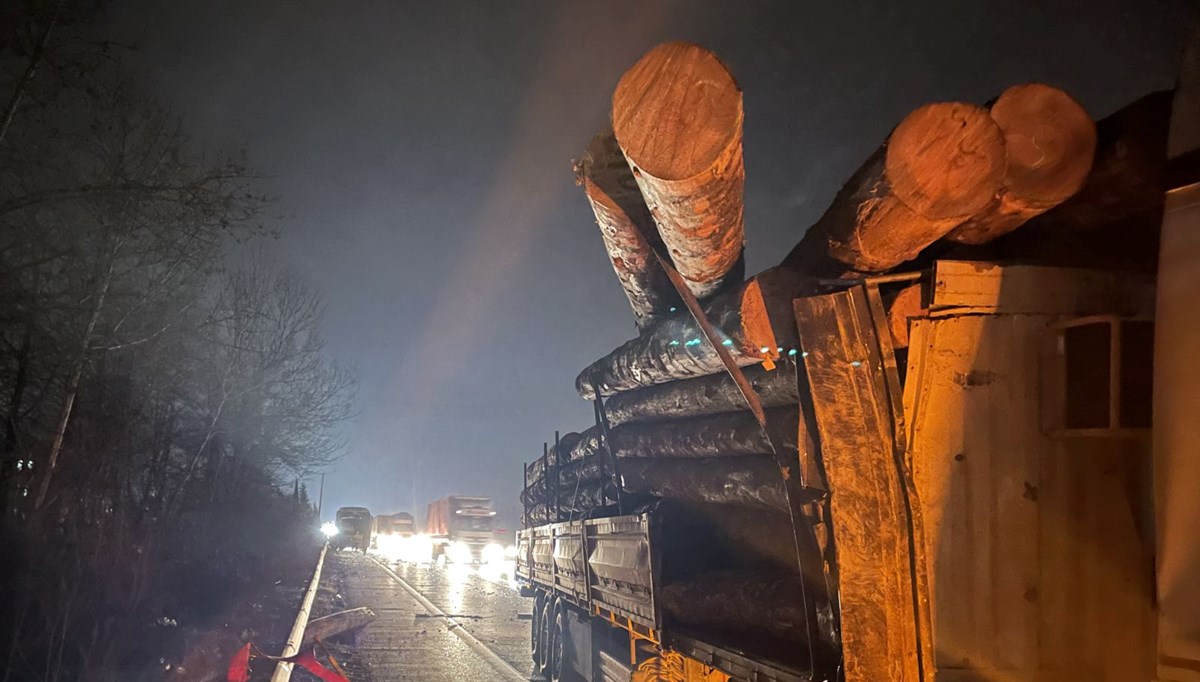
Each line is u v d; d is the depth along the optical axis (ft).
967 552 12.37
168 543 44.45
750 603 17.95
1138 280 13.00
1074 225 14.61
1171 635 9.46
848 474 12.82
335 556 178.60
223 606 52.75
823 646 13.97
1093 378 12.62
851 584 12.60
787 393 16.26
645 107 12.76
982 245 15.31
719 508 22.56
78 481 29.40
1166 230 10.18
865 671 12.30
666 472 24.97
